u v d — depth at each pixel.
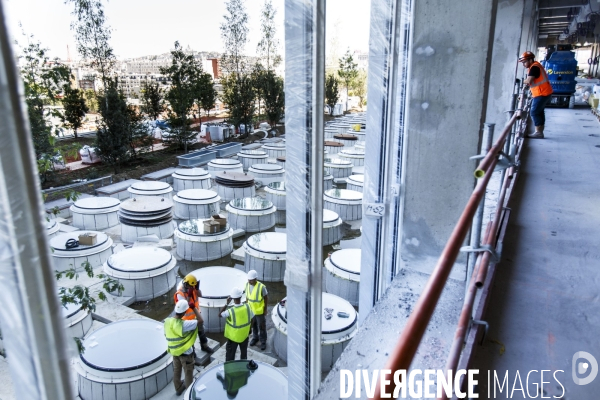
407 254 3.64
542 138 8.59
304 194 3.85
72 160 17.64
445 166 3.35
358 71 35.06
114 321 8.02
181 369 6.50
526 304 3.02
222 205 14.85
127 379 6.23
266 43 25.69
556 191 5.31
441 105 3.28
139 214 11.30
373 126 5.12
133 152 18.25
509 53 7.54
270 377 6.13
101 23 15.06
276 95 26.69
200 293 7.47
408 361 1.01
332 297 8.10
